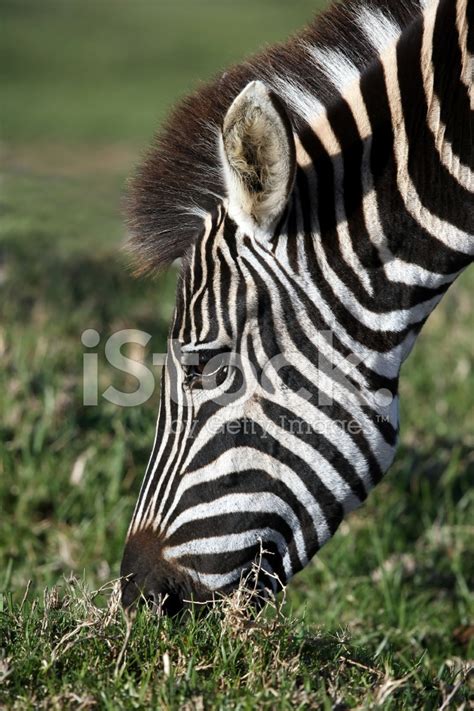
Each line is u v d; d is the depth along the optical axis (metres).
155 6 127.19
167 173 9.48
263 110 8.24
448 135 9.06
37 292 22.47
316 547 9.20
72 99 73.50
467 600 13.69
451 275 9.40
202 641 8.71
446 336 24.28
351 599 13.50
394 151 9.11
